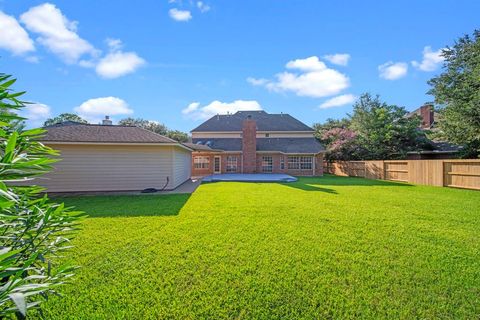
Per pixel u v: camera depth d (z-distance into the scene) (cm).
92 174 1241
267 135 3186
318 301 300
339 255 429
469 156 1848
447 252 442
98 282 339
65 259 405
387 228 583
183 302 297
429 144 2442
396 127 2427
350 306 290
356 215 709
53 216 207
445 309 284
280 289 325
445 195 1084
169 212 754
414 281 344
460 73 1773
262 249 455
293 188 1359
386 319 268
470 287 329
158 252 442
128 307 287
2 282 162
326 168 2898
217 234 539
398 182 1695
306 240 503
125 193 1224
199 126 3278
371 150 2514
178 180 1520
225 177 2048
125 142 1238
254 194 1129
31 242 197
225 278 352
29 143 230
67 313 273
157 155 1320
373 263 398
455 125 1731
